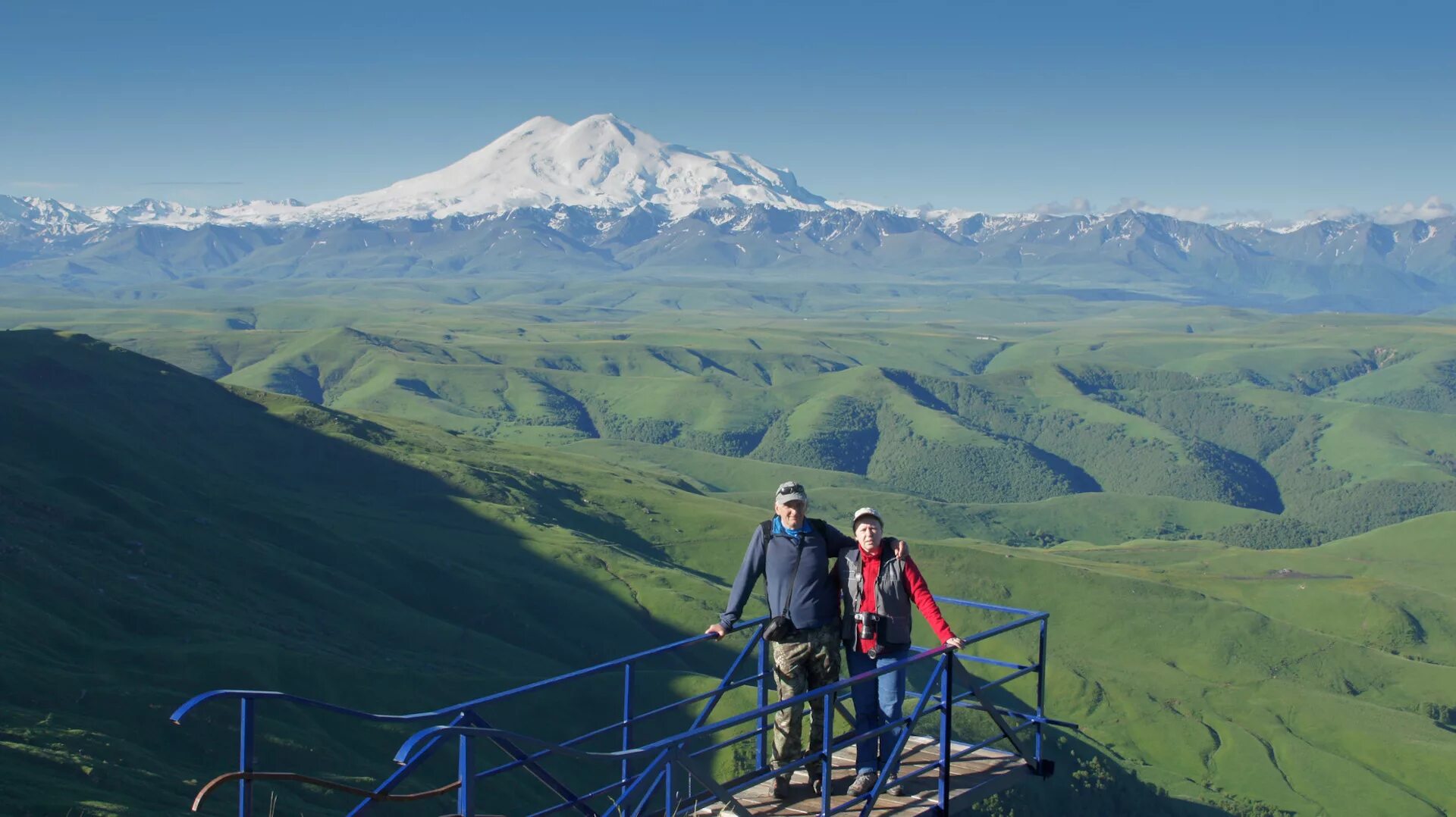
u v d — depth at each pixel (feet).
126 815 204.54
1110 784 467.93
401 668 405.80
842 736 52.42
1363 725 623.77
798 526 51.98
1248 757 579.89
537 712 391.24
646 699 414.41
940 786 50.44
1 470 482.28
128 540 462.19
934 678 50.06
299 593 483.92
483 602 544.21
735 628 51.01
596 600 565.94
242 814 32.01
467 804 33.63
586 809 40.63
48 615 351.67
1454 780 577.84
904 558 52.03
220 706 310.65
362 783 288.51
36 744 236.63
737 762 354.13
